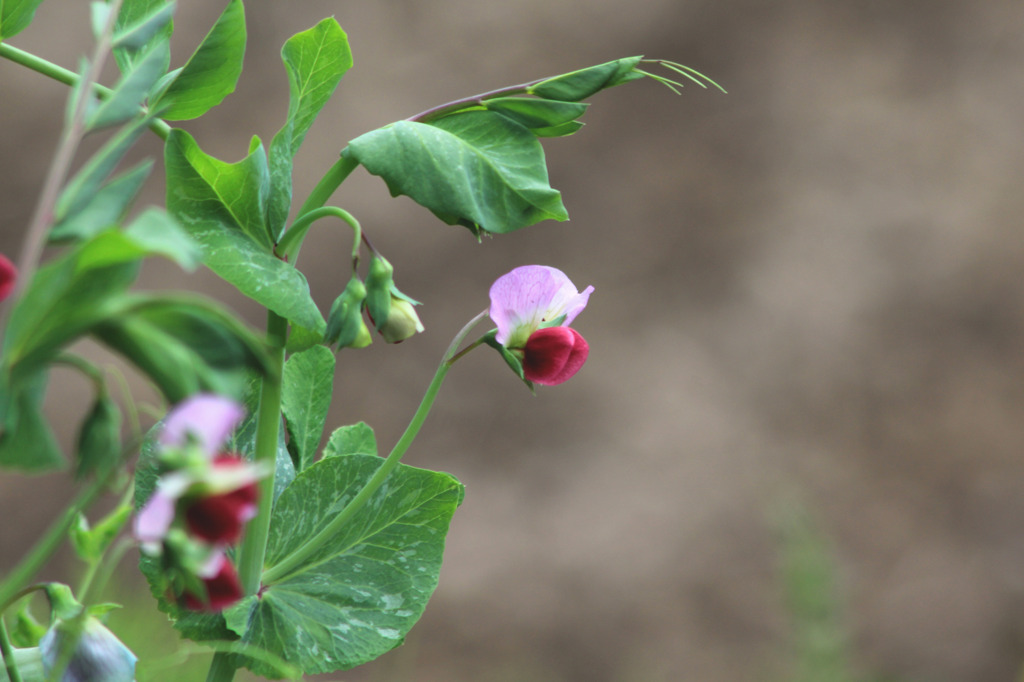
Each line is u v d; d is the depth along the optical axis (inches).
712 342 130.6
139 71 32.0
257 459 34.1
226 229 33.9
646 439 120.2
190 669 41.0
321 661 34.5
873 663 99.1
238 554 34.5
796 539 50.3
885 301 134.5
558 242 139.6
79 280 30.6
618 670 98.6
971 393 126.0
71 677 33.1
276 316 34.0
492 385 124.6
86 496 31.6
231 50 33.6
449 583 103.7
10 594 31.5
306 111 34.3
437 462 117.1
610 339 130.2
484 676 95.1
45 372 30.9
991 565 109.0
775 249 139.8
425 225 138.1
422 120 34.3
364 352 125.0
